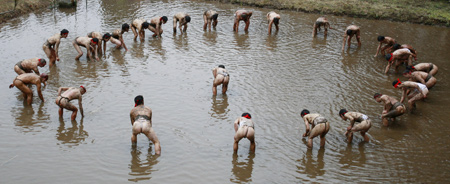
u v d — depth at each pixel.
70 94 11.96
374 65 17.84
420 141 11.69
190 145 11.09
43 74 13.16
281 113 13.05
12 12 23.25
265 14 26.28
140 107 11.21
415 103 14.36
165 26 22.98
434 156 10.90
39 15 24.25
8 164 9.93
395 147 11.32
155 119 12.46
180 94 14.31
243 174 9.89
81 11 25.72
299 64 17.56
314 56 18.67
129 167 10.02
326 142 11.45
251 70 16.67
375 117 13.06
